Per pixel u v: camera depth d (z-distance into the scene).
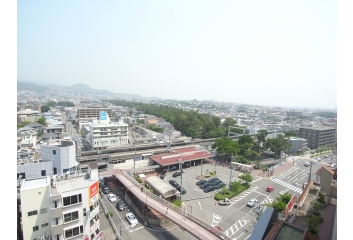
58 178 30.52
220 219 38.81
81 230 27.52
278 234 19.84
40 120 112.69
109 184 53.47
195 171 64.88
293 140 95.94
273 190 52.41
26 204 25.66
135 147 75.94
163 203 38.06
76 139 89.31
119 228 36.09
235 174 62.78
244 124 148.50
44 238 26.36
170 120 144.25
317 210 29.92
